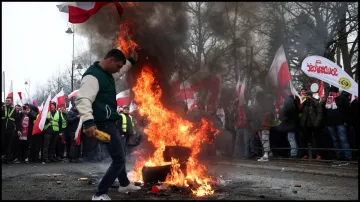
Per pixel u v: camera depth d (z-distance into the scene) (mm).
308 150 8531
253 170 7848
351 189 5148
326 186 5473
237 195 4516
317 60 8133
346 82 8016
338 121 8148
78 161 10906
